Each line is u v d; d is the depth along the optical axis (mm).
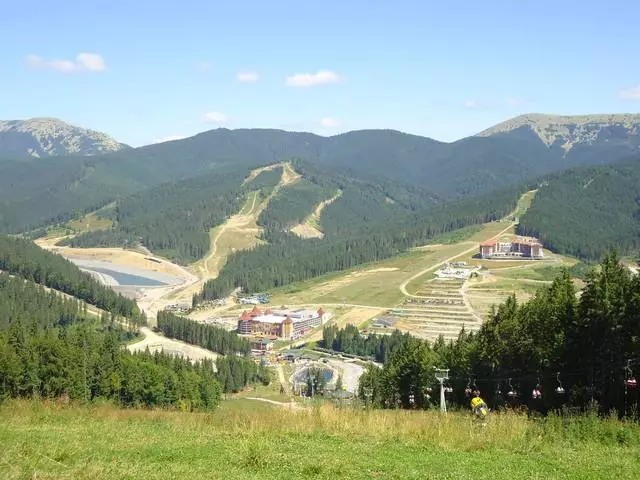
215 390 124500
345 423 41375
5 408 48312
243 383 167125
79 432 37969
